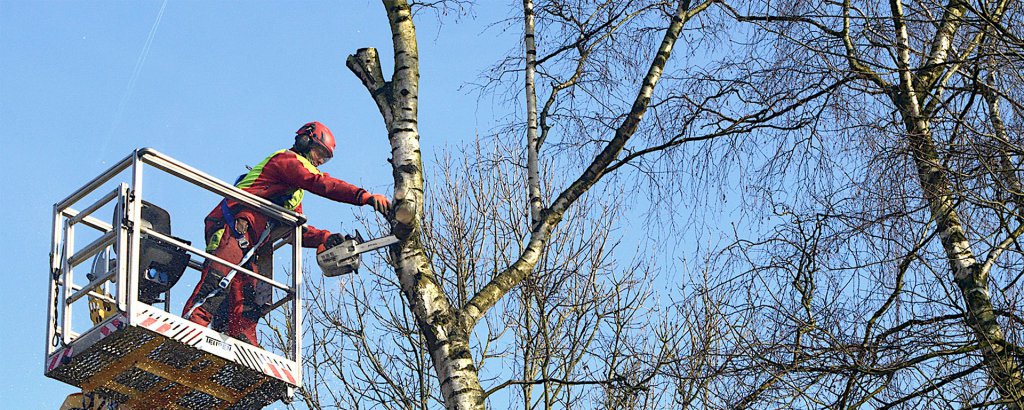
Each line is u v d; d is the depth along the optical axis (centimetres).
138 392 1034
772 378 986
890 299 1011
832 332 1005
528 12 1203
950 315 996
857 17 1090
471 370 998
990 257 1025
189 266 1080
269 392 1051
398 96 1109
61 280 1015
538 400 1525
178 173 1021
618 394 1258
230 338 1018
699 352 1037
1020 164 962
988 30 1055
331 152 1190
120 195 976
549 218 1080
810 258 1038
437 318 1016
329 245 1106
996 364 945
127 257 966
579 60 1177
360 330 1653
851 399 980
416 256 1050
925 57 1094
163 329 972
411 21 1152
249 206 1074
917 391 957
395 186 1063
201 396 1052
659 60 1123
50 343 1001
